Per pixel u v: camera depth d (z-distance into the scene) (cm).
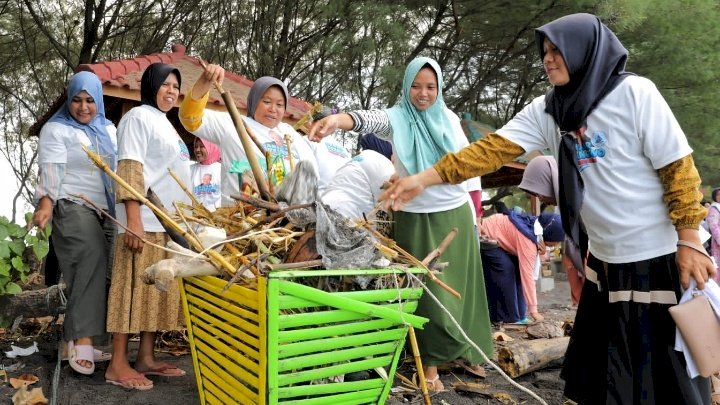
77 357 325
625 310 229
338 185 311
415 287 231
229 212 274
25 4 1253
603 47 230
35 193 337
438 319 313
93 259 330
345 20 982
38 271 577
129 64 705
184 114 326
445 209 325
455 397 325
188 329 265
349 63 1072
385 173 310
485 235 572
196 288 251
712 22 1070
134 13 1219
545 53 238
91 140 353
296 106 812
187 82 728
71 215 331
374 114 318
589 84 228
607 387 233
